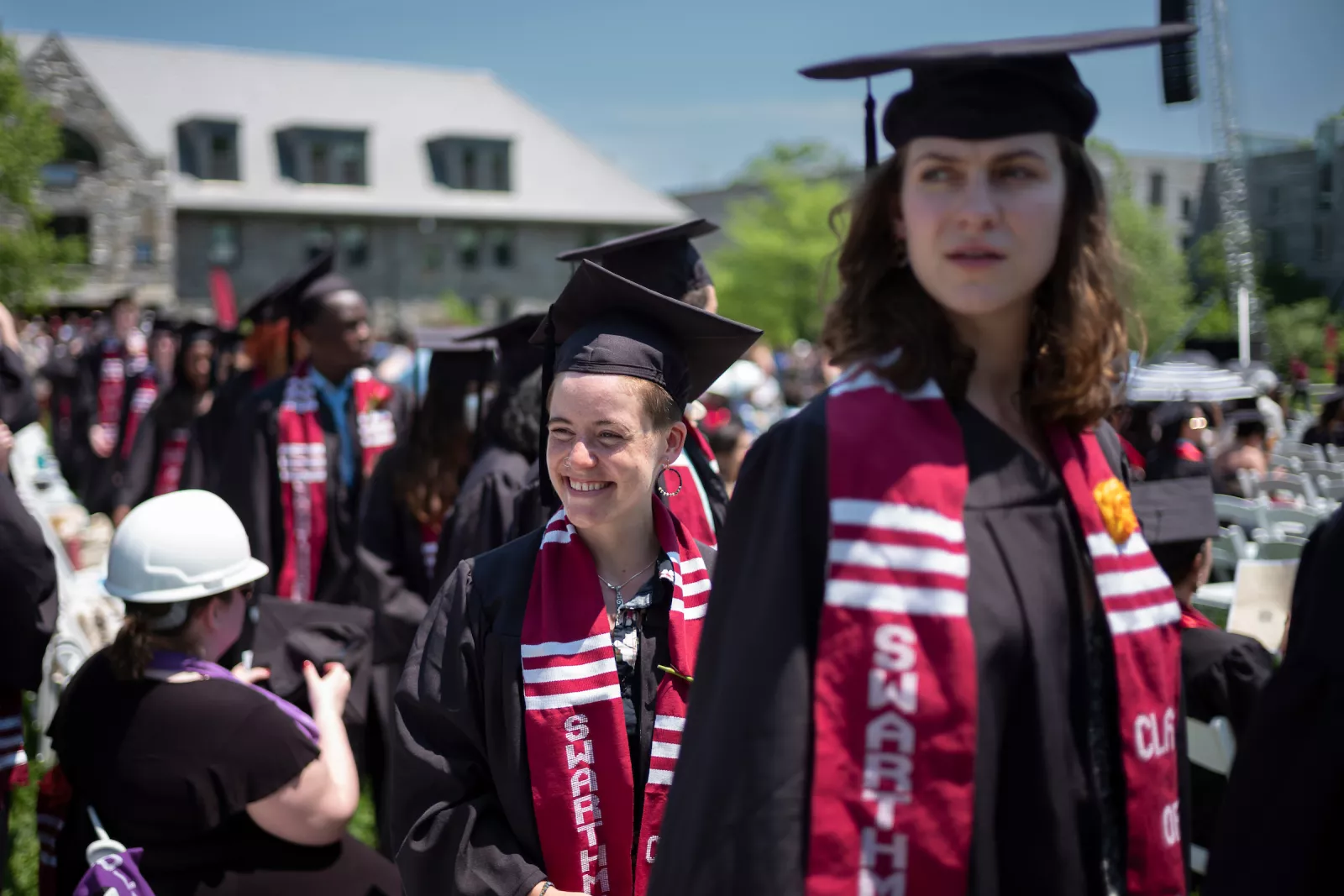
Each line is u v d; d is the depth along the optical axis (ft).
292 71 153.17
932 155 4.50
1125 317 4.87
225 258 140.56
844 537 4.34
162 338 31.99
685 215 164.25
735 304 193.57
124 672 8.68
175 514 8.95
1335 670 4.55
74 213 128.77
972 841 4.28
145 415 25.91
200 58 149.48
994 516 4.54
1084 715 4.58
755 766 4.38
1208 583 19.89
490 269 153.99
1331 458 29.32
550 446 6.98
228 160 142.51
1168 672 4.70
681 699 6.89
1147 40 4.60
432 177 152.76
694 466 9.20
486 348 12.64
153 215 131.85
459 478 12.52
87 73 128.16
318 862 8.98
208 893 8.52
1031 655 4.43
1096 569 4.61
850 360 4.72
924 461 4.39
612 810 6.55
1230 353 27.02
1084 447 4.87
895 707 4.21
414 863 6.58
